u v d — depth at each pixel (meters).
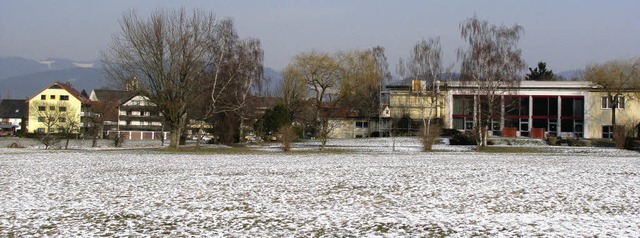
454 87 81.38
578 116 84.44
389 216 16.55
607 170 30.95
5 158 41.22
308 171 30.33
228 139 68.00
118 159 40.72
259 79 71.12
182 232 14.52
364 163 36.66
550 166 33.91
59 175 28.02
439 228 14.89
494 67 64.56
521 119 85.38
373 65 89.19
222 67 60.16
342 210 17.56
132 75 53.25
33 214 16.91
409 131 85.38
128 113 114.19
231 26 61.62
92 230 14.73
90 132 100.56
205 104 59.78
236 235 14.16
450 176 27.34
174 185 23.83
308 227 15.06
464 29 66.25
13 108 144.50
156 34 52.38
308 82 89.00
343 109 91.12
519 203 18.81
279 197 20.25
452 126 84.31
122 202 19.14
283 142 55.03
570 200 19.41
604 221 15.62
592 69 86.75
